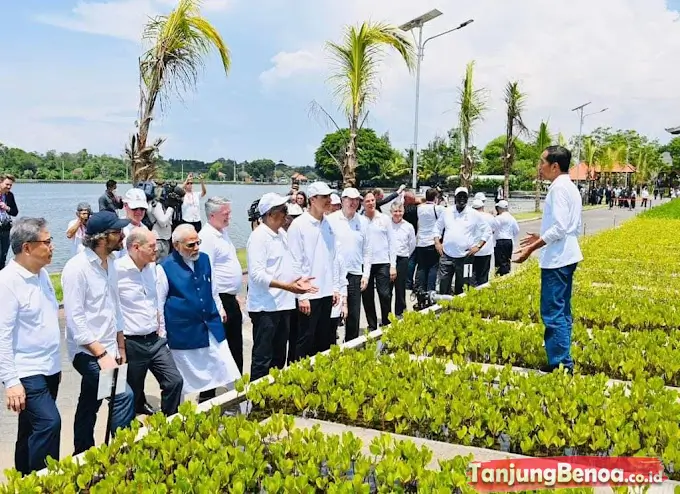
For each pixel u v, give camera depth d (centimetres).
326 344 768
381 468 382
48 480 368
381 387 550
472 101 2609
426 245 1212
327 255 748
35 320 455
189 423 448
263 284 650
